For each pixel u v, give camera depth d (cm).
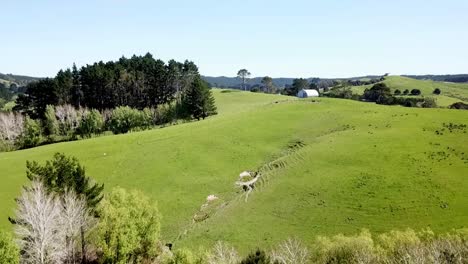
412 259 3528
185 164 7625
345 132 8356
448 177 5700
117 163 7656
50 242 4000
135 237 4250
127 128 12400
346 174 6188
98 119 12256
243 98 17712
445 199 5153
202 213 6022
